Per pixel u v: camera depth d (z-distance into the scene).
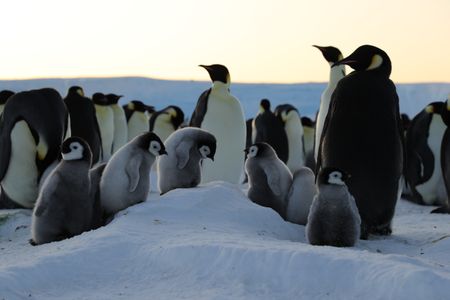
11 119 12.10
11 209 12.45
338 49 13.87
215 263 6.80
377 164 9.89
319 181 8.60
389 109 9.93
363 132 9.88
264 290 6.38
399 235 10.02
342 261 6.45
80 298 6.29
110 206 9.65
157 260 7.09
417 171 16.28
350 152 9.93
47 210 8.99
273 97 68.75
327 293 6.27
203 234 8.11
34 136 12.07
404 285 6.00
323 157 10.29
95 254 7.21
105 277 6.88
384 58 10.14
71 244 7.79
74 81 64.94
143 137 9.69
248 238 8.05
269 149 10.28
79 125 15.89
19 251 8.46
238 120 15.58
